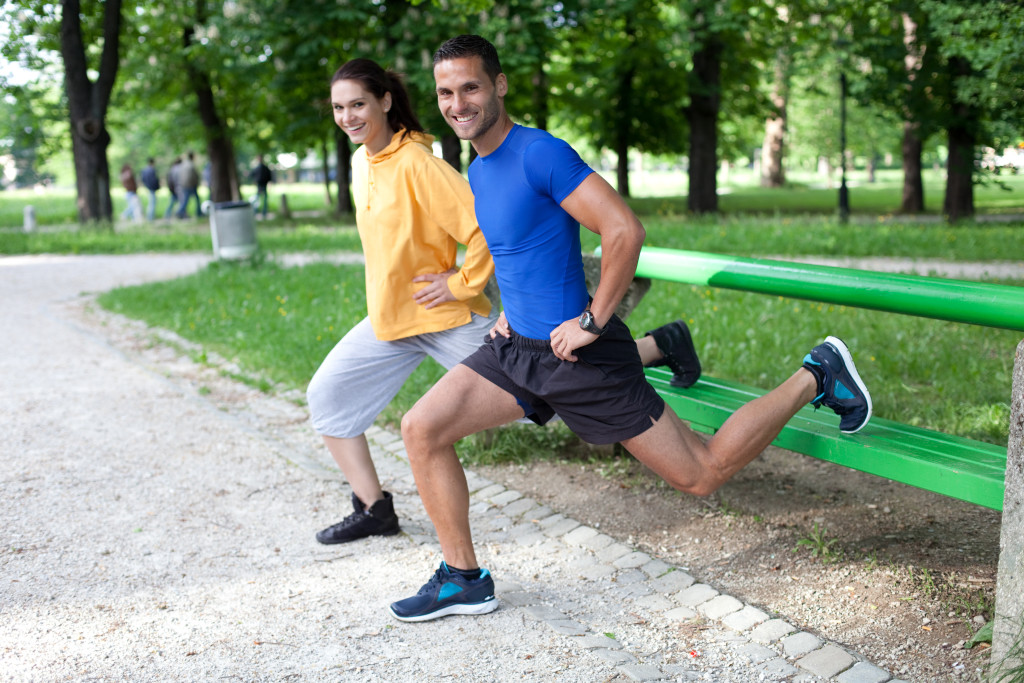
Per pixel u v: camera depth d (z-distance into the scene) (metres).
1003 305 2.70
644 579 3.24
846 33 17.95
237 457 4.77
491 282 4.22
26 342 8.11
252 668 2.70
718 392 3.73
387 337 3.44
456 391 2.86
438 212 3.28
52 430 5.33
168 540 3.71
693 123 22.56
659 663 2.67
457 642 2.83
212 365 6.95
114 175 62.72
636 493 4.05
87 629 2.97
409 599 3.00
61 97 24.23
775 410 2.84
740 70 24.69
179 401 5.93
